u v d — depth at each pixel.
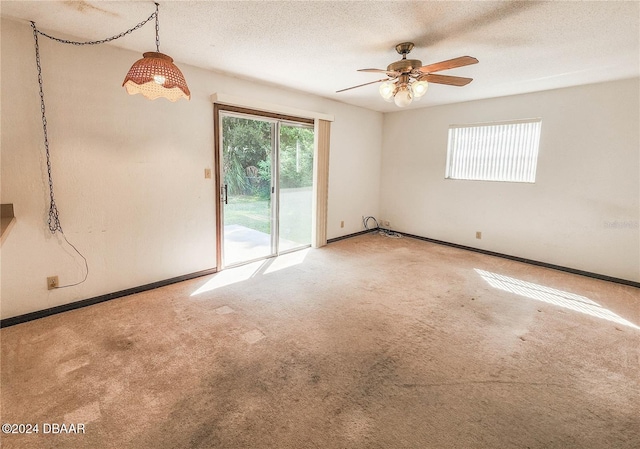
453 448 1.53
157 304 3.02
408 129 5.80
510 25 2.36
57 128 2.67
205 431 1.60
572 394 1.90
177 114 3.36
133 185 3.14
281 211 4.70
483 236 5.02
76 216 2.84
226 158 3.91
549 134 4.23
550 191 4.29
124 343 2.36
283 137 4.52
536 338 2.52
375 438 1.58
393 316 2.86
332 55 3.04
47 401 1.78
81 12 2.24
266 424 1.66
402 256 4.76
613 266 3.88
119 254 3.13
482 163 4.96
